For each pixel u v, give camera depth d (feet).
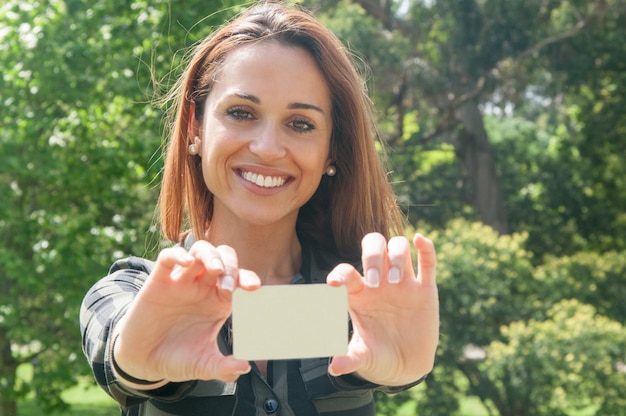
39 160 33.58
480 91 51.93
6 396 36.68
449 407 36.76
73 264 33.09
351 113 6.36
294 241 6.61
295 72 5.90
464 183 59.72
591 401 32.89
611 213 59.52
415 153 58.90
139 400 5.31
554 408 33.68
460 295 35.22
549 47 51.70
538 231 61.00
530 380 32.60
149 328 4.57
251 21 6.05
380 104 53.11
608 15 53.47
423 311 4.92
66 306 34.40
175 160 6.63
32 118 33.53
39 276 33.12
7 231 36.32
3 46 32.94
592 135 58.59
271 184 5.92
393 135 56.54
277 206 5.95
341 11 51.06
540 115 74.84
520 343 32.65
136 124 36.29
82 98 32.71
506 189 61.62
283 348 4.56
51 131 34.78
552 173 60.59
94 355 5.18
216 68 6.01
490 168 58.39
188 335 4.65
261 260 6.45
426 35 52.95
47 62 32.55
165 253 4.50
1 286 37.70
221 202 6.37
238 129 5.88
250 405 5.78
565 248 60.85
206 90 6.19
